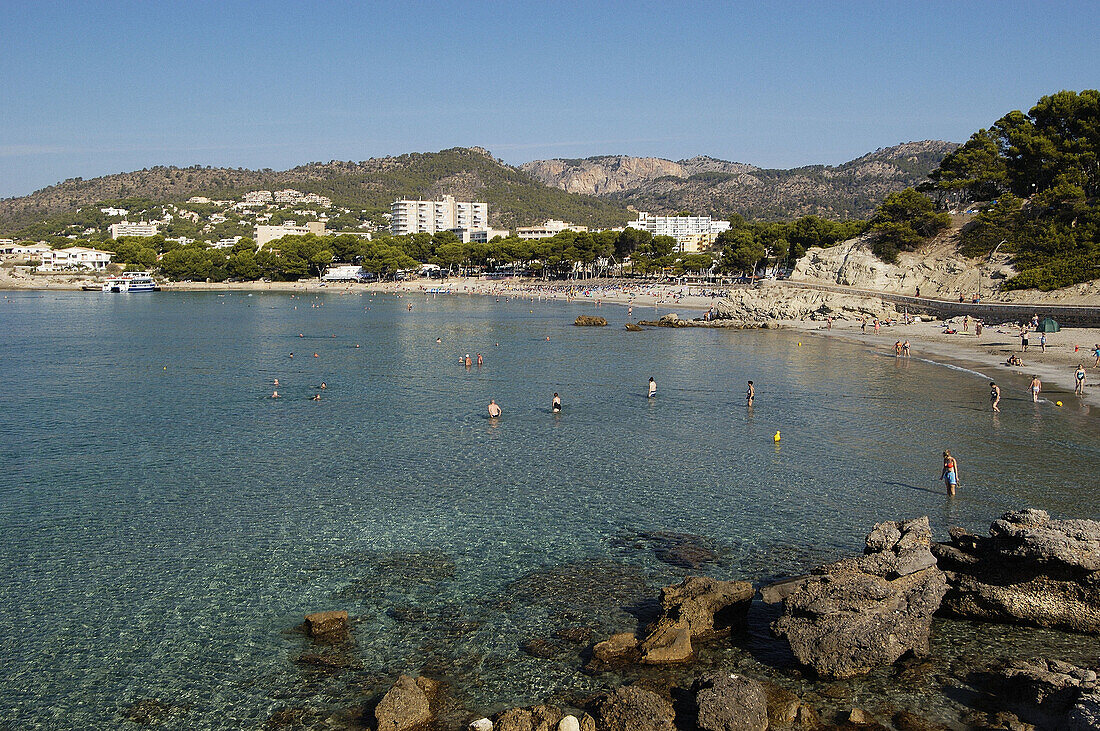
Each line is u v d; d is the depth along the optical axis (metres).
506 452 47.78
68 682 23.30
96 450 48.44
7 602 28.06
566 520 35.75
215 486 41.03
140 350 99.62
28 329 127.81
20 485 41.19
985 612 25.47
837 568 24.88
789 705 20.95
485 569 30.52
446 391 69.62
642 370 81.62
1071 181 131.25
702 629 24.98
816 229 196.88
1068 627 24.69
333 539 33.66
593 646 24.69
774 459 45.59
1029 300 111.56
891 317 127.56
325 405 63.09
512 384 73.25
